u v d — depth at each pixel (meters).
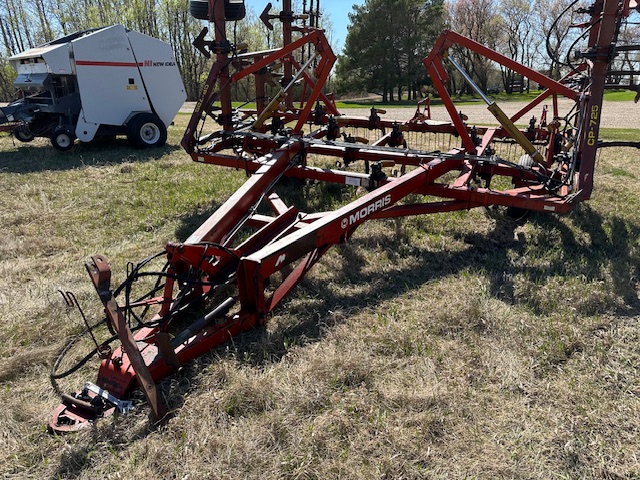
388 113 25.48
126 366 3.19
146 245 5.73
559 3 49.94
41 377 3.40
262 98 8.33
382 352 3.63
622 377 3.32
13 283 4.80
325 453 2.75
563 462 2.68
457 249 5.52
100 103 11.72
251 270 3.61
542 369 3.41
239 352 3.62
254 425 2.94
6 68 41.53
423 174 5.29
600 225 6.06
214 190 7.86
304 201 7.18
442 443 2.81
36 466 2.71
